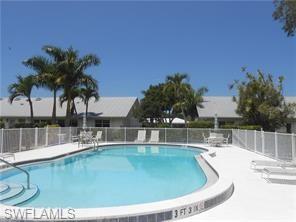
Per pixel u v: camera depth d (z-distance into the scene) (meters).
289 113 33.19
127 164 18.23
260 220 6.72
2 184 10.94
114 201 9.86
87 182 12.82
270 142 18.02
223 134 29.48
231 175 11.98
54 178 13.52
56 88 35.41
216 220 6.80
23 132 20.25
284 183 10.55
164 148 27.48
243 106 33.09
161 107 48.78
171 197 10.43
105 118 42.91
